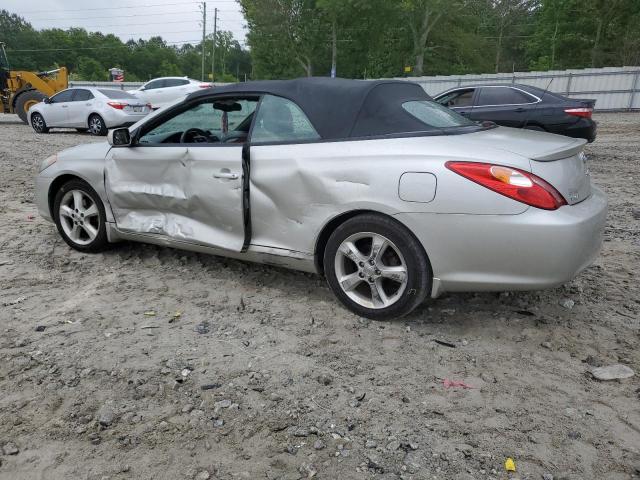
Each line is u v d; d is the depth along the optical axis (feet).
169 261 15.28
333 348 10.44
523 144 10.59
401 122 11.23
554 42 166.61
